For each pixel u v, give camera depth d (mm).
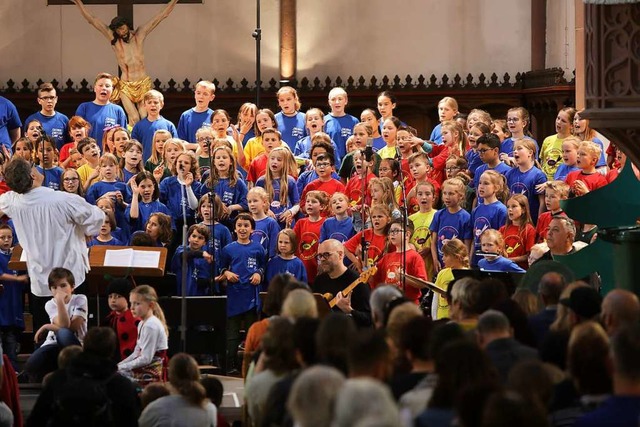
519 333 12930
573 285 13211
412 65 33656
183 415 13492
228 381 18562
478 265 21453
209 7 33844
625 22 15836
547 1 32750
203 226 20953
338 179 24375
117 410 13367
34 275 18766
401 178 22766
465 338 10883
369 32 33719
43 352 17641
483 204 22016
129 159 23703
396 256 20469
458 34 33469
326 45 33781
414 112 33031
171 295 19984
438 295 19703
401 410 10109
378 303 13672
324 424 8773
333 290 19125
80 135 25875
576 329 10609
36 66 33625
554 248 18984
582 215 17297
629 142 16359
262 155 24703
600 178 22719
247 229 21266
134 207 22391
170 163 23781
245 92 33031
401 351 11648
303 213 23328
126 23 30156
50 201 18750
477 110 26109
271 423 11125
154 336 17000
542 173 23172
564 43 32094
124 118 27469
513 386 10172
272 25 33719
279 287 14781
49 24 33656
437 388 9953
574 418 10297
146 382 16969
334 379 8852
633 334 9625
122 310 17875
